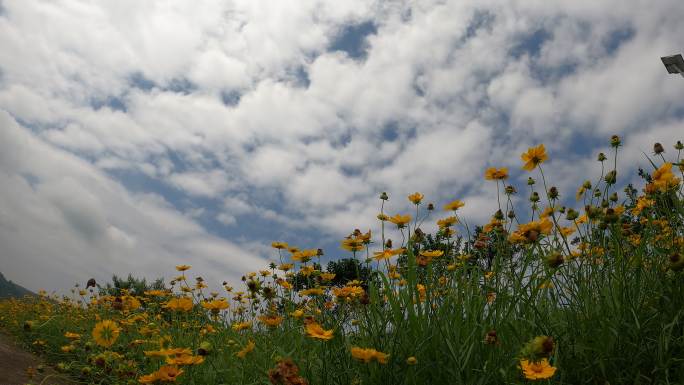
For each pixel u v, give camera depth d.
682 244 2.35
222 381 2.86
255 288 2.74
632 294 2.22
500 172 2.83
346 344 2.35
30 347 5.07
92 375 3.50
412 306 2.34
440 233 2.92
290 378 1.72
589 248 2.46
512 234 2.46
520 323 2.19
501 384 1.92
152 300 5.49
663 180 2.44
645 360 1.99
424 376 2.11
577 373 1.98
